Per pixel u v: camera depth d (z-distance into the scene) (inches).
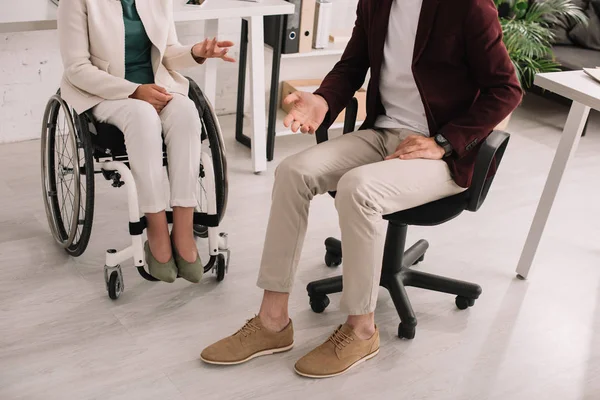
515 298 101.9
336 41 146.8
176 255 92.9
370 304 82.2
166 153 93.0
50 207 102.5
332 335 85.4
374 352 86.8
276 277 83.6
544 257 112.9
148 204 89.2
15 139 135.1
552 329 96.0
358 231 78.8
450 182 84.7
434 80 84.7
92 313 90.9
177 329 89.4
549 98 171.2
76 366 81.9
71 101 92.4
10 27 95.8
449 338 92.1
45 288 94.9
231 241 109.3
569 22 172.9
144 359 83.9
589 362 90.4
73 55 92.1
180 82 98.8
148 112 89.4
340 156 86.0
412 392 82.4
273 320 85.6
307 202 82.8
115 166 90.0
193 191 91.4
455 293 96.5
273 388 81.1
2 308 90.4
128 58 96.5
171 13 98.1
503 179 138.3
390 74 87.7
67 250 101.5
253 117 128.5
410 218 85.2
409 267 104.5
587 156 152.2
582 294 104.4
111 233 108.6
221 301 95.5
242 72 137.7
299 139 149.6
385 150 89.1
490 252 112.9
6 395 76.9
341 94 90.3
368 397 81.0
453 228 119.0
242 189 125.8
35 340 85.4
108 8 93.4
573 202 131.9
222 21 146.4
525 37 156.4
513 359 89.5
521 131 161.9
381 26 86.0
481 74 83.4
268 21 135.6
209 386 80.6
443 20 81.7
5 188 118.2
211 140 94.1
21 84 131.9
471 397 82.5
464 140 82.9
